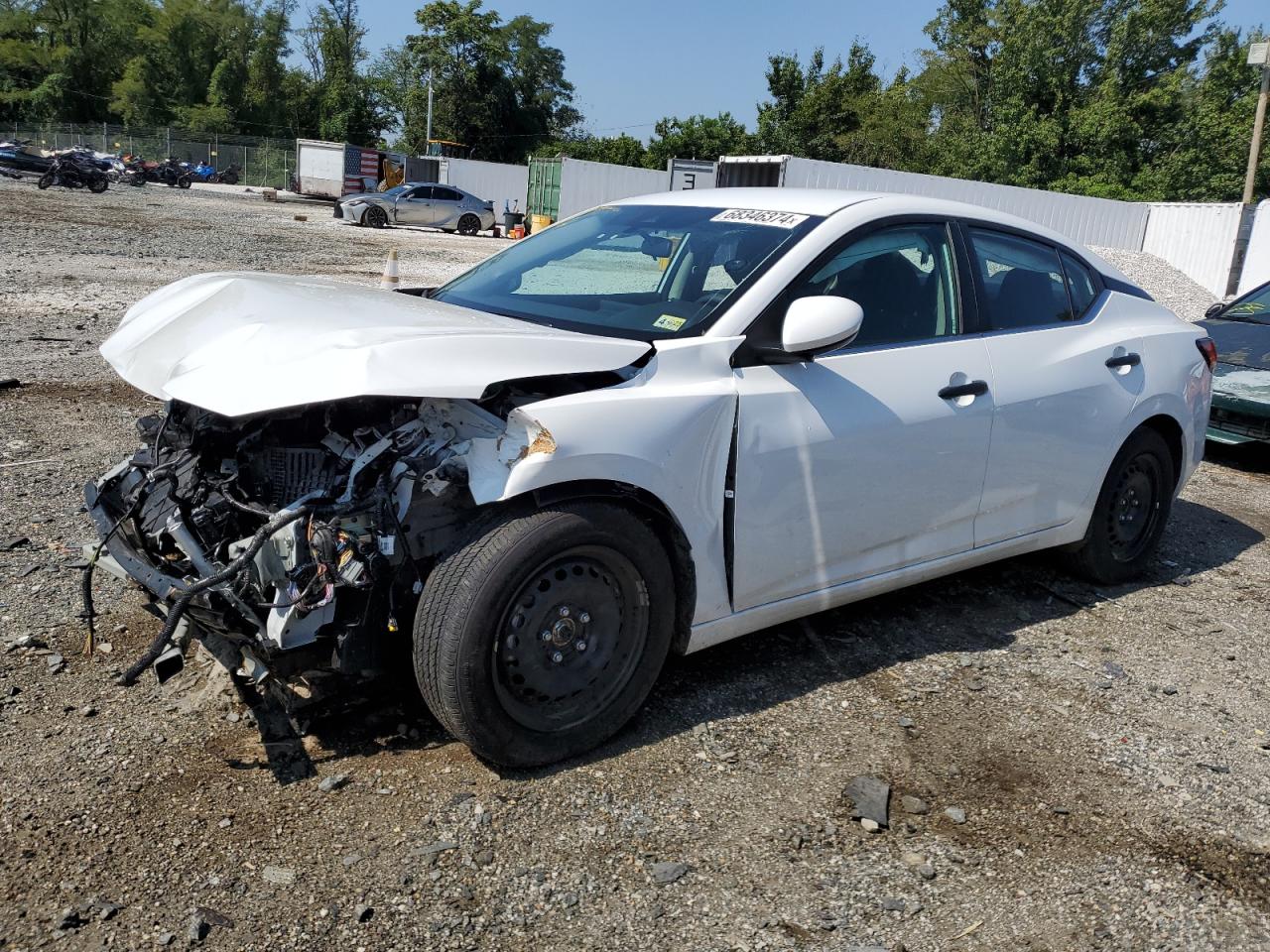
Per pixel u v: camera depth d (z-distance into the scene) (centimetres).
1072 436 438
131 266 1427
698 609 334
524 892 255
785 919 254
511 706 294
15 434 600
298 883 253
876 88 5925
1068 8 4788
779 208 392
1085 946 252
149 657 263
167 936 233
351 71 8400
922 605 456
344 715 327
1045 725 358
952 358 393
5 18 7550
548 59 7912
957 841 290
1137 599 488
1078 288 467
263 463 315
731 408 328
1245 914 267
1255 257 2312
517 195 4588
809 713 353
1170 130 4784
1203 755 347
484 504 292
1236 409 752
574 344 307
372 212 3072
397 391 266
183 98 7850
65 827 266
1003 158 4884
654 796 299
